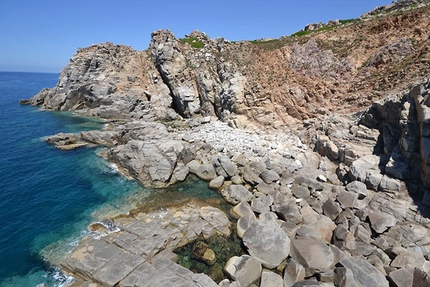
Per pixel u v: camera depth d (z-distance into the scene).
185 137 36.72
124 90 56.84
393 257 16.47
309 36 50.31
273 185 25.86
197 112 54.28
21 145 36.75
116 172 29.50
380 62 37.69
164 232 18.95
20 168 29.70
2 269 16.00
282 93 42.69
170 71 55.25
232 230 20.11
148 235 18.58
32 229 19.67
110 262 15.91
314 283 14.23
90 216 21.47
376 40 41.75
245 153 32.81
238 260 16.11
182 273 15.22
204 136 38.94
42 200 23.61
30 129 44.69
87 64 58.06
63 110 59.91
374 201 21.11
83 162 31.86
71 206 22.84
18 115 54.28
